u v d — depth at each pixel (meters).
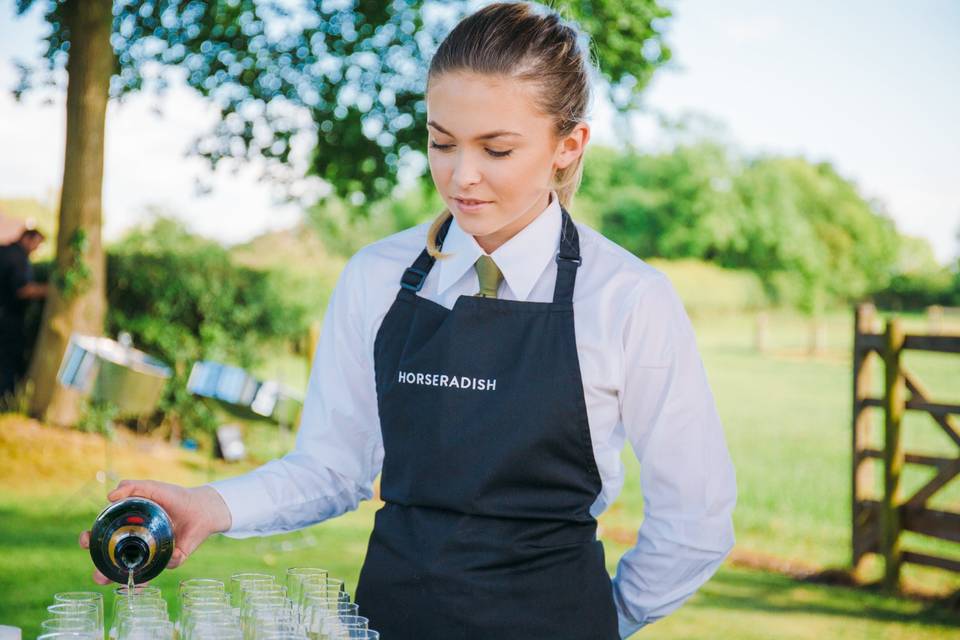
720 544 1.82
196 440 10.08
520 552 1.69
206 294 10.51
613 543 7.55
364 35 10.36
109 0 9.73
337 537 7.03
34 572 5.61
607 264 1.77
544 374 1.70
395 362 1.77
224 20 10.61
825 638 5.24
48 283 9.89
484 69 1.56
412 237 1.88
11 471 8.20
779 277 29.08
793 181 29.25
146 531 1.61
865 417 6.62
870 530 6.56
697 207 28.77
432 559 1.70
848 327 27.66
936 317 22.80
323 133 10.76
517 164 1.60
